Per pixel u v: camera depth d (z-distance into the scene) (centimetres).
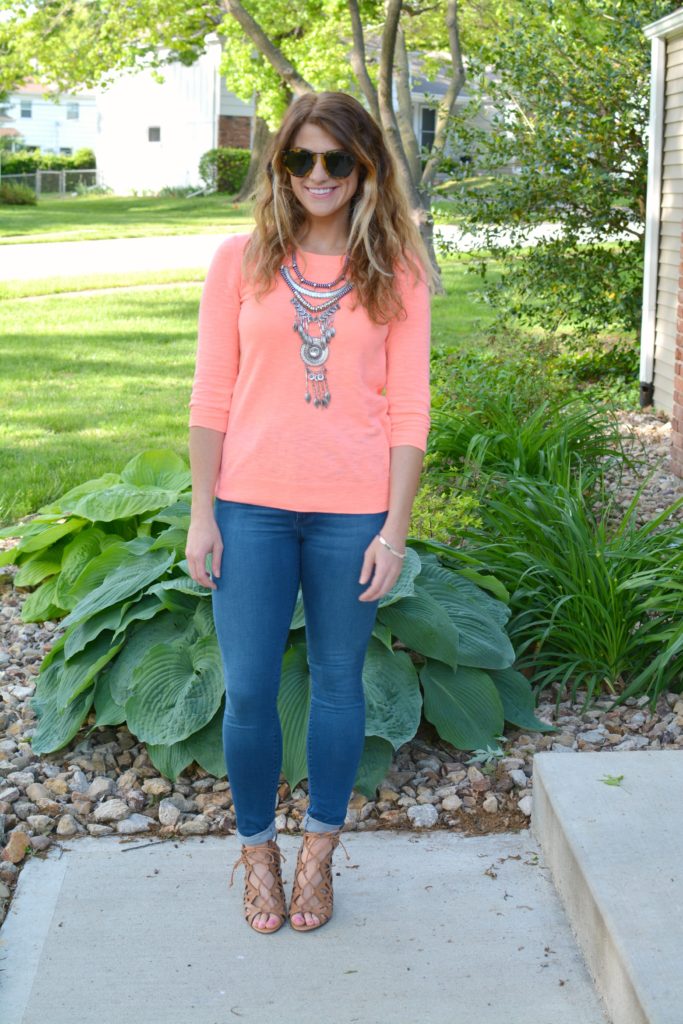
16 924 270
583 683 396
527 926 268
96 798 326
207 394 245
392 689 343
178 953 259
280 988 246
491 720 353
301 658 343
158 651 349
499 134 1012
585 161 994
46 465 672
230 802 326
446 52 2223
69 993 245
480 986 247
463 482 496
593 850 262
